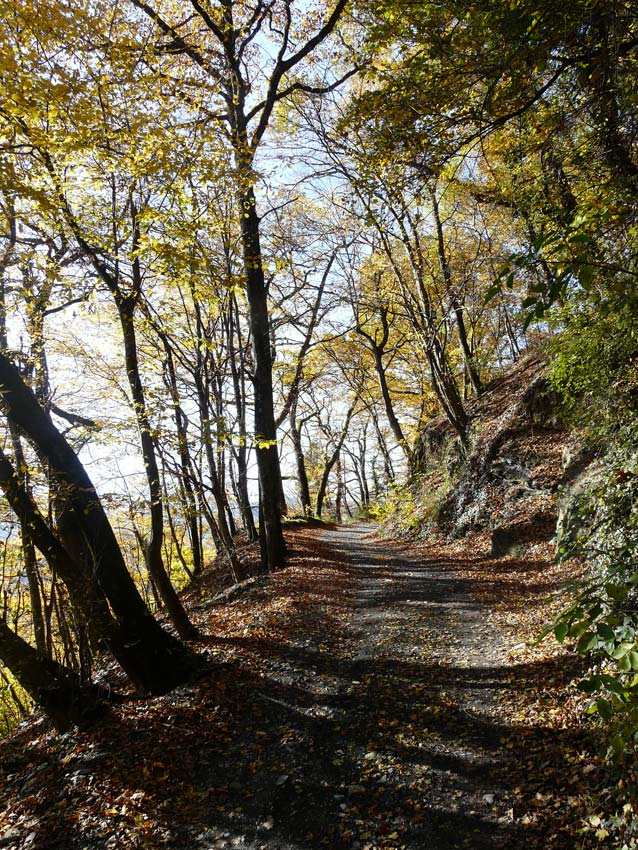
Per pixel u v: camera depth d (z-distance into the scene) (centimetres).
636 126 464
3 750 688
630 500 657
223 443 1045
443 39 506
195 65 1091
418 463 2420
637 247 311
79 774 543
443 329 2095
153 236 809
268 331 1447
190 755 561
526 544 1238
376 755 531
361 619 1001
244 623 995
